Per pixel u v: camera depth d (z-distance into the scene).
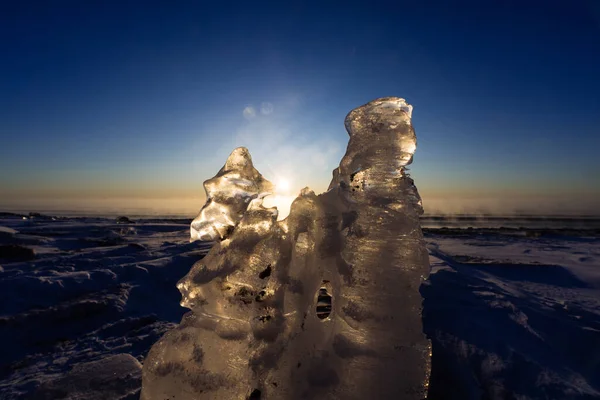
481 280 5.10
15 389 3.11
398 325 1.87
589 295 5.80
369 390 1.82
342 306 1.94
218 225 2.11
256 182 2.14
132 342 4.09
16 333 4.16
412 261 1.92
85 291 5.51
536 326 3.44
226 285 1.96
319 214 2.09
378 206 1.98
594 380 2.68
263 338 1.88
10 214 27.11
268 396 1.85
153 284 6.13
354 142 2.14
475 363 2.74
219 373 1.85
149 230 16.62
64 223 19.23
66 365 3.59
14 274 6.29
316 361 1.92
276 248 1.97
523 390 2.47
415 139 2.08
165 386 1.87
